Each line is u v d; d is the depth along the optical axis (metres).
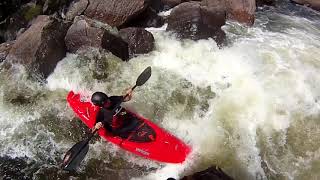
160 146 4.11
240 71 4.88
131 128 4.23
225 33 5.54
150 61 5.13
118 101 4.20
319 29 5.95
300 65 4.94
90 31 5.05
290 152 4.21
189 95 4.72
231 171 4.05
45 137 4.40
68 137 4.41
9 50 5.26
